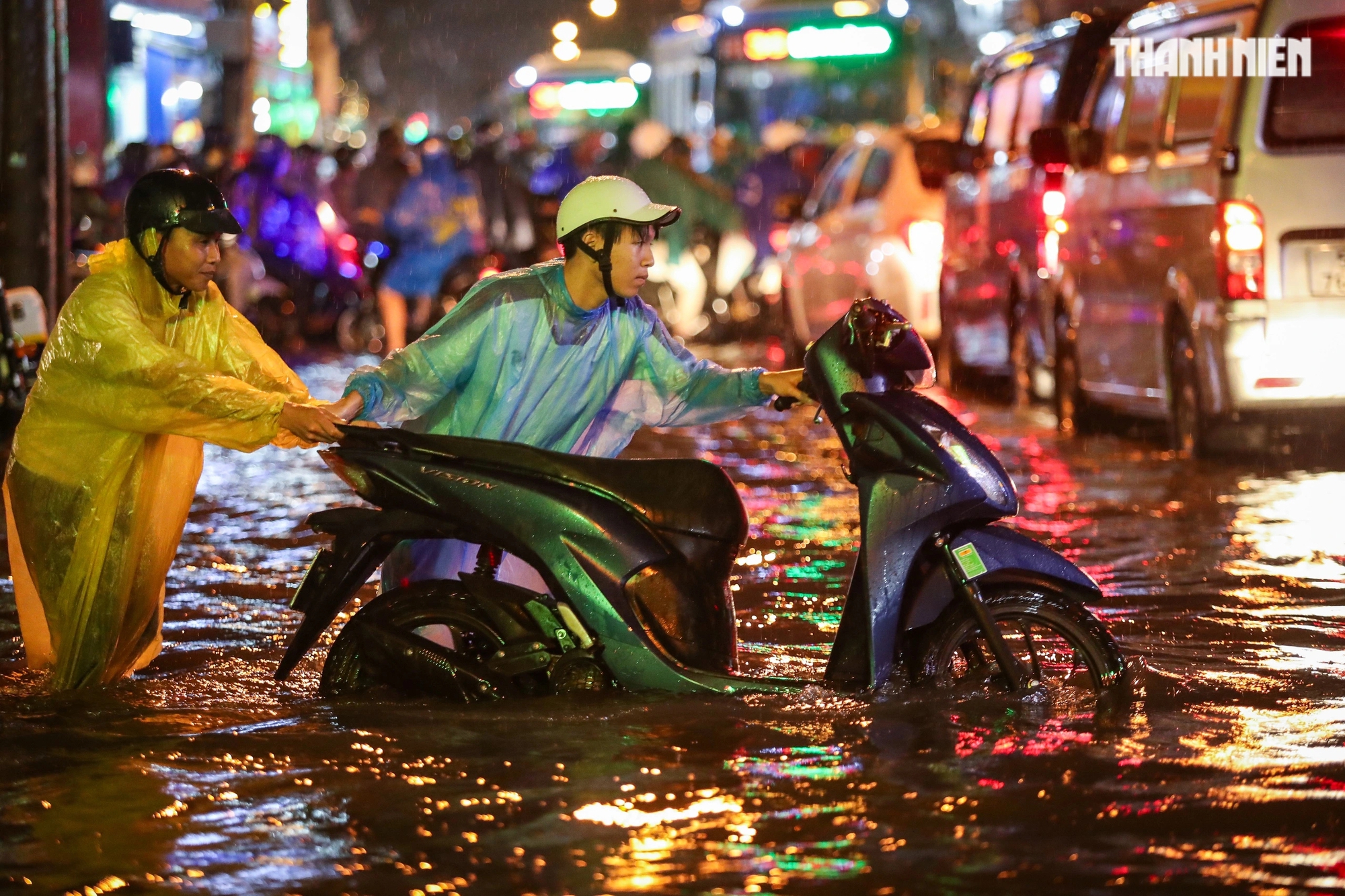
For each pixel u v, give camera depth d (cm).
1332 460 2158
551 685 1038
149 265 1090
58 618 1103
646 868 761
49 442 1099
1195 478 2031
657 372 1138
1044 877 745
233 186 4500
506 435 1116
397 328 3772
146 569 1127
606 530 1036
